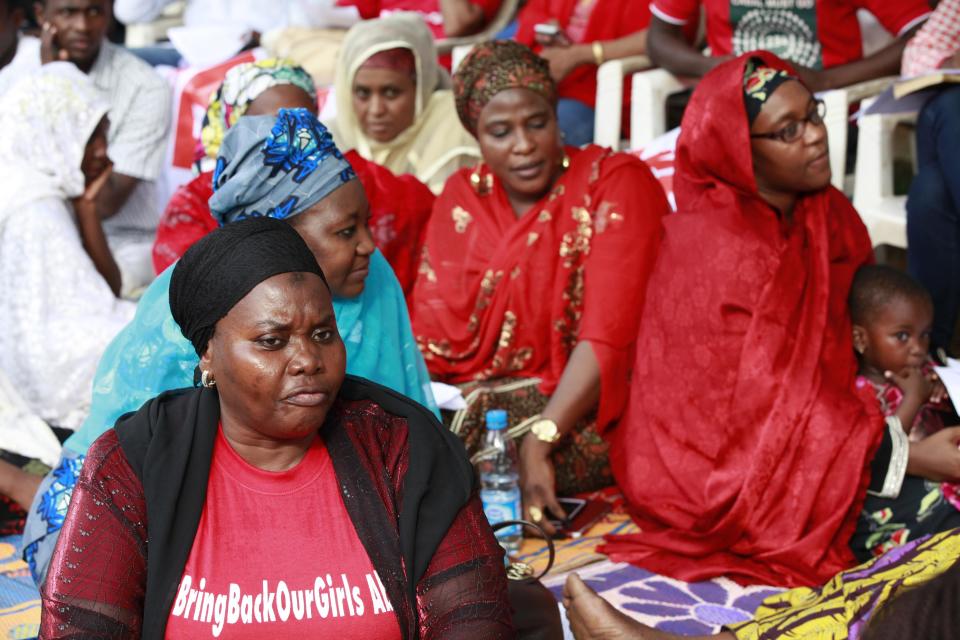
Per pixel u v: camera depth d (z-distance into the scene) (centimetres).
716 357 322
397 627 183
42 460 351
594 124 514
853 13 466
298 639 179
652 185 370
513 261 361
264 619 179
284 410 180
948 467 295
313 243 246
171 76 579
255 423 183
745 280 321
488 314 366
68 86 410
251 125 243
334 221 245
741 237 325
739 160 324
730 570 305
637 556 320
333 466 189
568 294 361
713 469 317
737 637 219
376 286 268
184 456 183
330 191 245
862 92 441
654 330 341
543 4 534
